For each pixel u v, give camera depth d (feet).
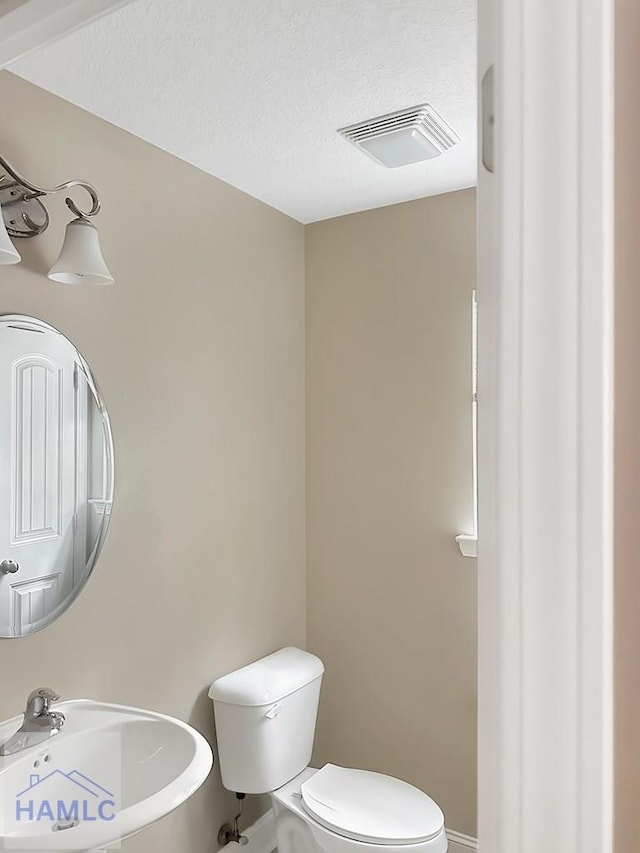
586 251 1.78
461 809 8.35
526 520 1.85
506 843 1.87
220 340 8.16
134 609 7.06
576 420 1.79
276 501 9.05
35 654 6.11
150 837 7.23
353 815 7.10
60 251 6.28
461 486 8.40
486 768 1.98
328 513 9.41
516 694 1.87
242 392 8.50
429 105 6.50
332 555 9.37
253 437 8.67
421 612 8.67
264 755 7.68
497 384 1.91
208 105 6.50
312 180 8.21
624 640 1.80
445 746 8.47
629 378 1.80
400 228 8.91
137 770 6.04
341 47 5.61
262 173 8.03
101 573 6.71
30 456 6.03
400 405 8.86
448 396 8.52
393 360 8.92
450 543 8.47
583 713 1.79
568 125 1.79
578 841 1.78
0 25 3.83
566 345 1.80
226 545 8.23
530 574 1.85
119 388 6.89
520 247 1.86
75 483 6.42
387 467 8.95
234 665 8.32
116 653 6.86
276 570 9.05
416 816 7.11
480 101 2.06
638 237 1.79
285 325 9.27
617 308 1.80
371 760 8.99
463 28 5.36
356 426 9.20
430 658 8.60
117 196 6.90
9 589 5.85
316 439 9.52
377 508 9.02
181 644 7.61
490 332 1.99
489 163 2.01
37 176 6.16
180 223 7.63
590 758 1.78
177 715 7.55
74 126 6.49
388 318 8.97
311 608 9.53
